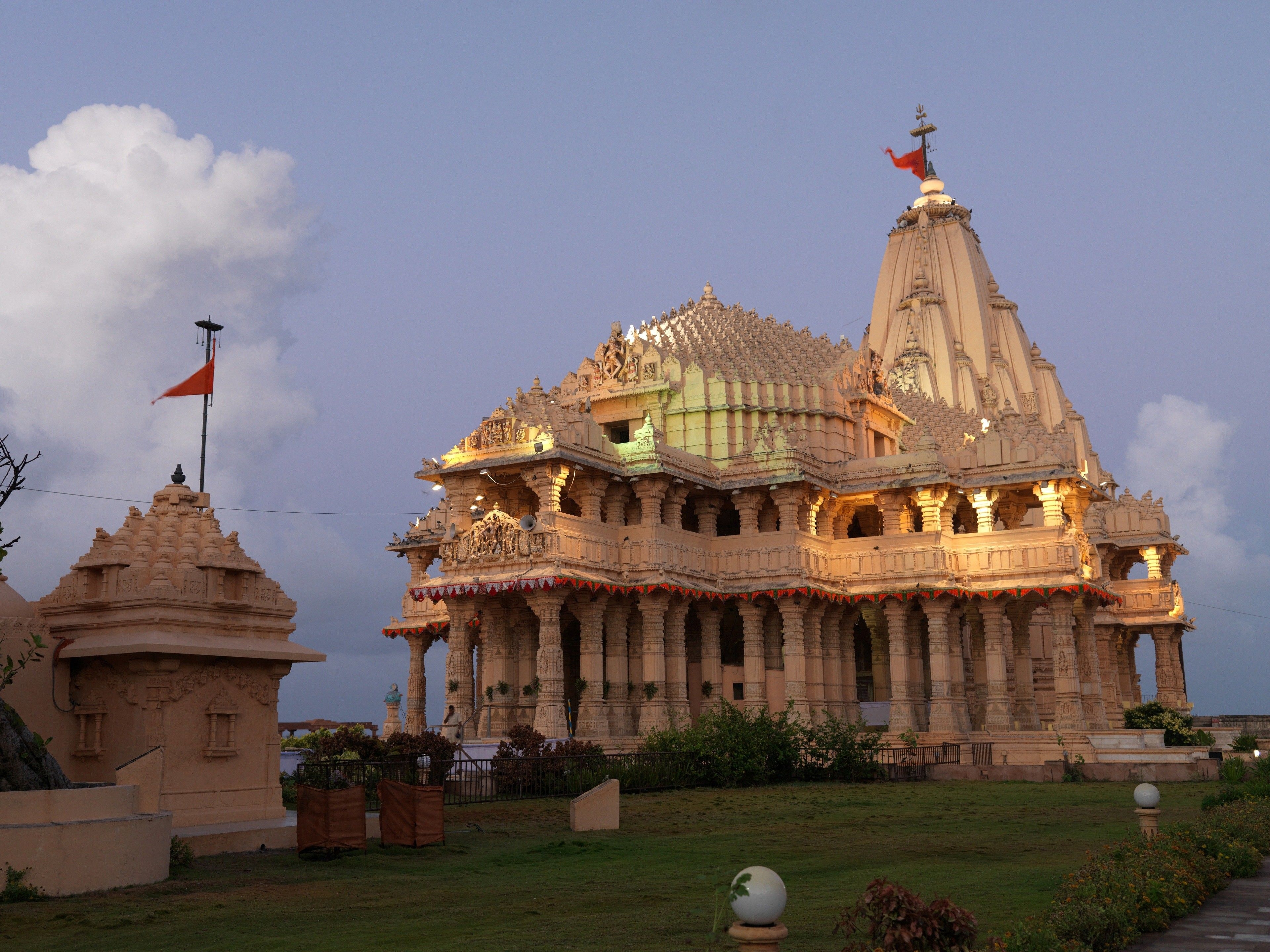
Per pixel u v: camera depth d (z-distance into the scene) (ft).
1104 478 350.43
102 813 65.21
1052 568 196.24
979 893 59.52
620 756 139.03
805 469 203.51
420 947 48.29
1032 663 226.79
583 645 183.21
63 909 57.88
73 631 82.43
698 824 101.14
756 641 198.80
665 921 53.93
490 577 177.58
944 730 194.29
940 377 376.89
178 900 60.95
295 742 182.29
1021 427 217.56
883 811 113.09
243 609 85.81
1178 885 54.19
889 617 204.03
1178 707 269.64
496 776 126.31
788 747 154.30
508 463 180.45
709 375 223.71
